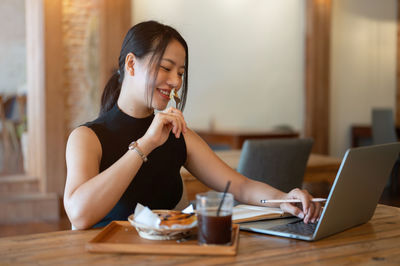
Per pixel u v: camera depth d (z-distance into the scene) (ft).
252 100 19.71
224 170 5.18
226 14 18.95
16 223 13.32
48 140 14.05
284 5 20.15
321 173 9.36
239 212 4.33
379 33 22.58
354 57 21.95
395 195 16.88
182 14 17.88
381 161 4.00
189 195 8.07
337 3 21.35
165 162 4.93
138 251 3.22
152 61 4.39
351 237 3.72
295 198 4.34
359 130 21.39
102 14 14.88
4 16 27.66
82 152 4.33
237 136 15.88
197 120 18.65
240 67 19.39
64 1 14.34
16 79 28.22
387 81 22.95
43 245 3.42
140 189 4.73
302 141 8.06
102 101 5.09
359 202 3.91
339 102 21.66
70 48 14.49
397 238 3.70
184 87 4.86
